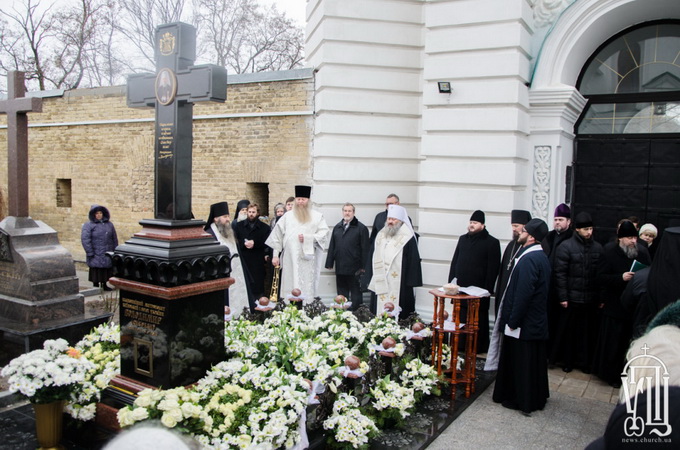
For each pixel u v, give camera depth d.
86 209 12.88
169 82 4.44
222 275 4.48
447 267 7.75
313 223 7.85
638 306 4.96
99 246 10.16
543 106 7.58
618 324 5.97
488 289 6.83
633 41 7.92
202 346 4.34
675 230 4.13
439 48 7.60
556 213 6.72
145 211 11.95
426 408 5.24
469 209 7.57
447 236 7.74
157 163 4.52
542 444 4.66
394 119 8.55
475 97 7.45
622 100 7.99
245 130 10.32
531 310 5.21
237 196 10.50
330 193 8.51
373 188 8.61
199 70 4.27
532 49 7.71
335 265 8.25
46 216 13.59
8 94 6.73
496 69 7.32
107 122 12.26
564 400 5.65
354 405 4.38
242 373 4.25
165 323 4.11
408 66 8.49
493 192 7.44
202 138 10.83
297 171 9.82
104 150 12.46
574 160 8.23
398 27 8.41
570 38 7.48
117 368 4.54
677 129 7.74
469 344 5.51
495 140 7.38
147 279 4.19
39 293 6.45
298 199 7.84
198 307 4.30
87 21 23.62
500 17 7.25
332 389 4.25
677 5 7.23
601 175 8.11
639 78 7.91
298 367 4.37
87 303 8.39
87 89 12.62
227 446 3.55
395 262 7.26
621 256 6.05
